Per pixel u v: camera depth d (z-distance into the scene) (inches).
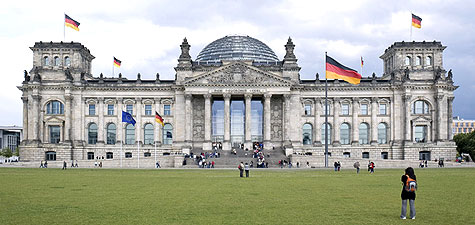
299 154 5620.1
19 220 1284.4
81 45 6584.6
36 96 6309.1
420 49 6466.5
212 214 1390.3
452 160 6146.7
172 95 6481.3
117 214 1386.6
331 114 6505.9
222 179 2839.6
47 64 6565.0
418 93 6363.2
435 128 6314.0
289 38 6402.6
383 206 1547.7
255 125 6579.7
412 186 1300.4
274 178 2928.2
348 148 6407.5
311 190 2070.6
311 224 1235.2
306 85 6437.0
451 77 6353.3
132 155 6451.8
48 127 6446.9
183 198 1764.3
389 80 6466.5
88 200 1699.1
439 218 1315.2
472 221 1267.2
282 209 1485.0
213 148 6269.7
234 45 7436.0
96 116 6481.3
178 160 5216.5
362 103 6520.7
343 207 1526.8
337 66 4306.1
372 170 3656.5
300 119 6471.5
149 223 1249.4
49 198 1753.2
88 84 6466.5
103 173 3558.1
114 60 6505.9
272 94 6161.4
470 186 2236.7
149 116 6501.0
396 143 6348.4
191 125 6220.5
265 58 7411.4
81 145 6368.1
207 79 6146.7
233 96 6333.7
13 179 2755.9
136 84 6461.6
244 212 1427.2
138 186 2284.7
